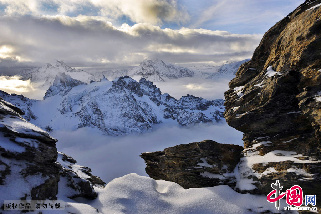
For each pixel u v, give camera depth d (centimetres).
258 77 1673
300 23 1423
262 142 1513
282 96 1391
